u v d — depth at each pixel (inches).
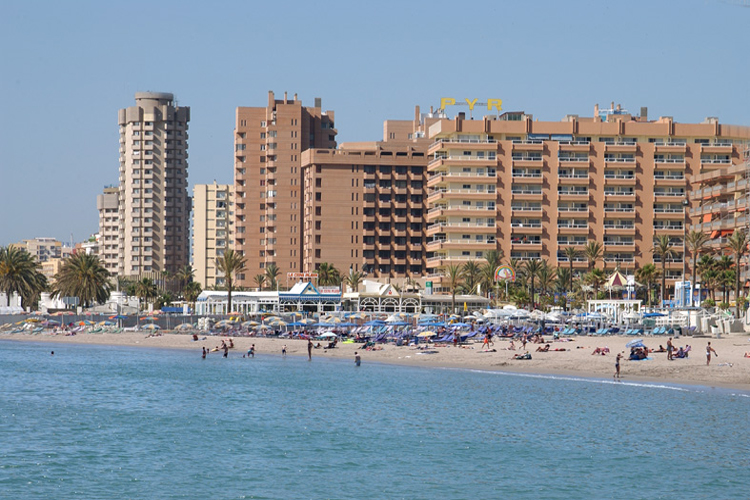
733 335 5383.9
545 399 3243.1
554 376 3892.7
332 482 2137.1
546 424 2765.7
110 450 2495.1
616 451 2379.4
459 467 2253.9
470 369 4308.6
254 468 2277.3
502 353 4756.4
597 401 3152.1
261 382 3993.6
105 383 4057.6
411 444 2527.1
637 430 2628.0
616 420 2787.9
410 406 3189.0
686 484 2065.7
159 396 3590.1
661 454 2336.4
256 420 2965.1
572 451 2393.0
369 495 2028.8
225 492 2066.9
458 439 2578.7
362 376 4141.2
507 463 2284.7
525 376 3937.0
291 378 4128.9
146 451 2480.3
